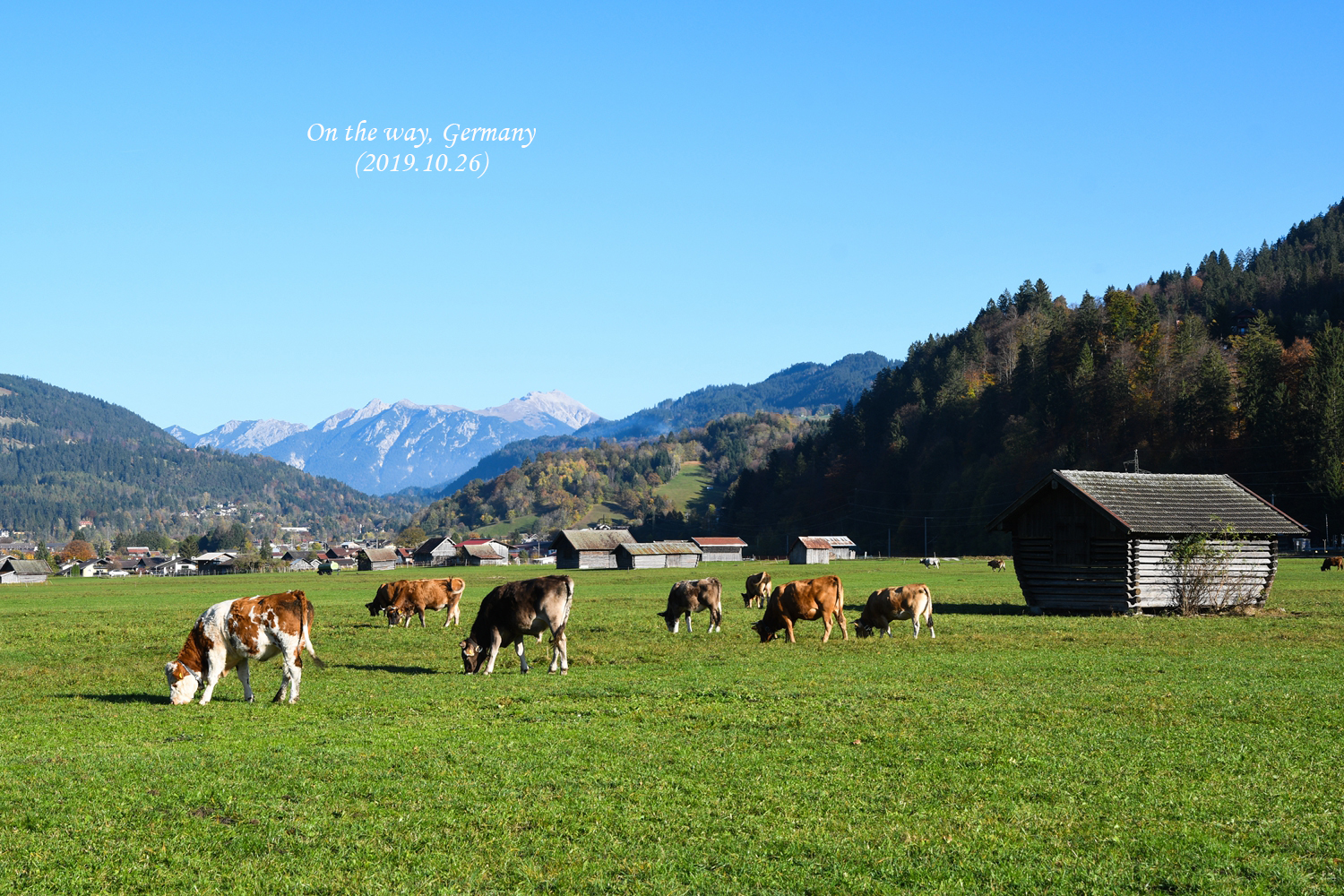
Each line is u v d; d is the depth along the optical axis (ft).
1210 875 29.45
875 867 30.66
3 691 70.69
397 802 37.50
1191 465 424.05
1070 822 34.45
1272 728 47.75
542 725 51.13
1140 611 119.75
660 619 126.82
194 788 39.47
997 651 81.25
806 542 525.34
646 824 34.65
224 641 61.67
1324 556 330.13
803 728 48.78
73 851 32.86
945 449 602.85
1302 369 428.56
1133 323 570.87
